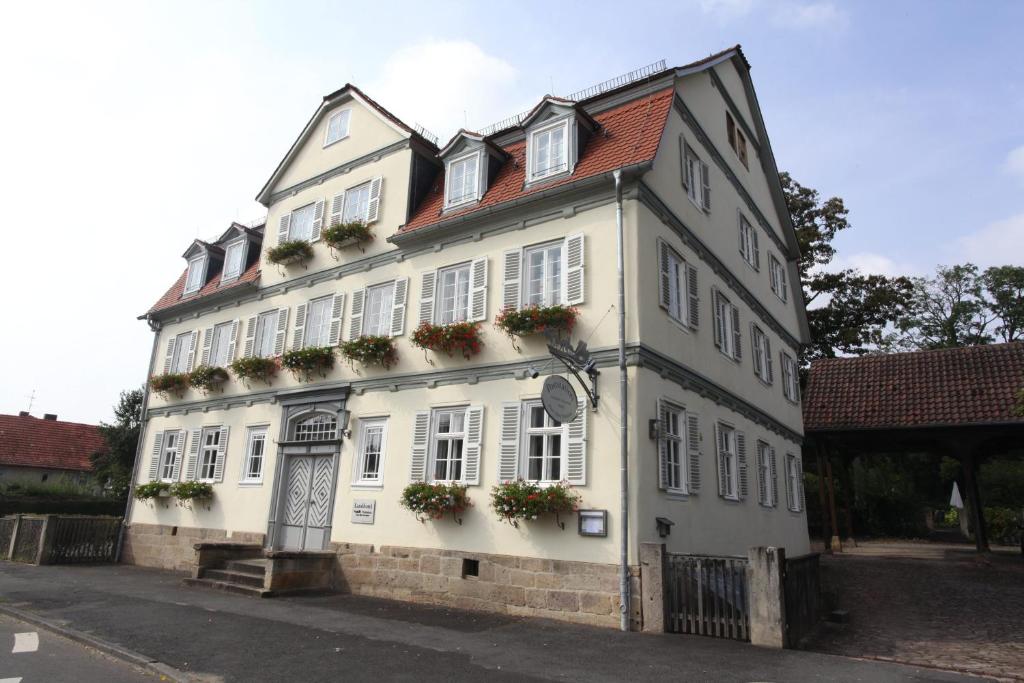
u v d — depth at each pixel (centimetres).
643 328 1120
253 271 1970
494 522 1183
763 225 1962
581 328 1169
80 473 3762
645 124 1282
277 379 1725
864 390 2300
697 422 1266
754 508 1513
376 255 1593
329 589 1385
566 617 1051
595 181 1191
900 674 733
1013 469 3319
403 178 1602
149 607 1135
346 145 1784
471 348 1298
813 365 2542
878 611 1173
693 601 942
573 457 1111
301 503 1566
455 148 1516
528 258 1301
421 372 1393
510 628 986
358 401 1502
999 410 1969
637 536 1017
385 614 1102
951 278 4462
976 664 803
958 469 3303
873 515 3056
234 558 1530
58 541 1878
